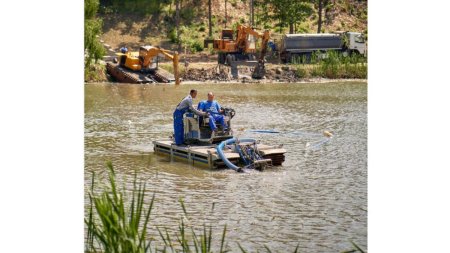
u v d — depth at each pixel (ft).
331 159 66.85
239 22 193.26
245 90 131.44
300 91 130.21
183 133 66.28
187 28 186.09
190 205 49.55
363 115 97.60
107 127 85.87
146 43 180.45
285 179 58.18
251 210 48.57
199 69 150.82
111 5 188.65
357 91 129.90
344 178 58.70
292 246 40.83
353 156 68.28
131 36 182.39
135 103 110.32
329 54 153.38
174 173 59.93
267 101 114.21
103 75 143.74
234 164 62.44
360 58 157.89
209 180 57.52
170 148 66.74
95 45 135.13
